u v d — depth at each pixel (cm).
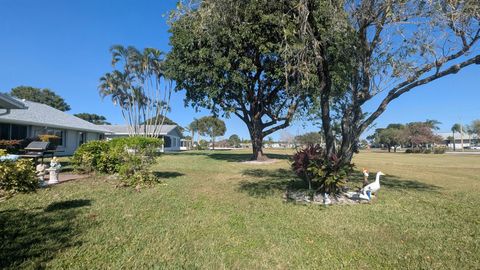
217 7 704
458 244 439
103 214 573
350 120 786
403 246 432
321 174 728
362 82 771
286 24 702
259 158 2247
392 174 1441
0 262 353
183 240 444
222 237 461
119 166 1003
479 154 4641
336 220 563
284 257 392
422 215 605
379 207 674
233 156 2911
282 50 707
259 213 608
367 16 702
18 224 496
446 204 712
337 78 823
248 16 803
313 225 530
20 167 746
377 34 727
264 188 921
